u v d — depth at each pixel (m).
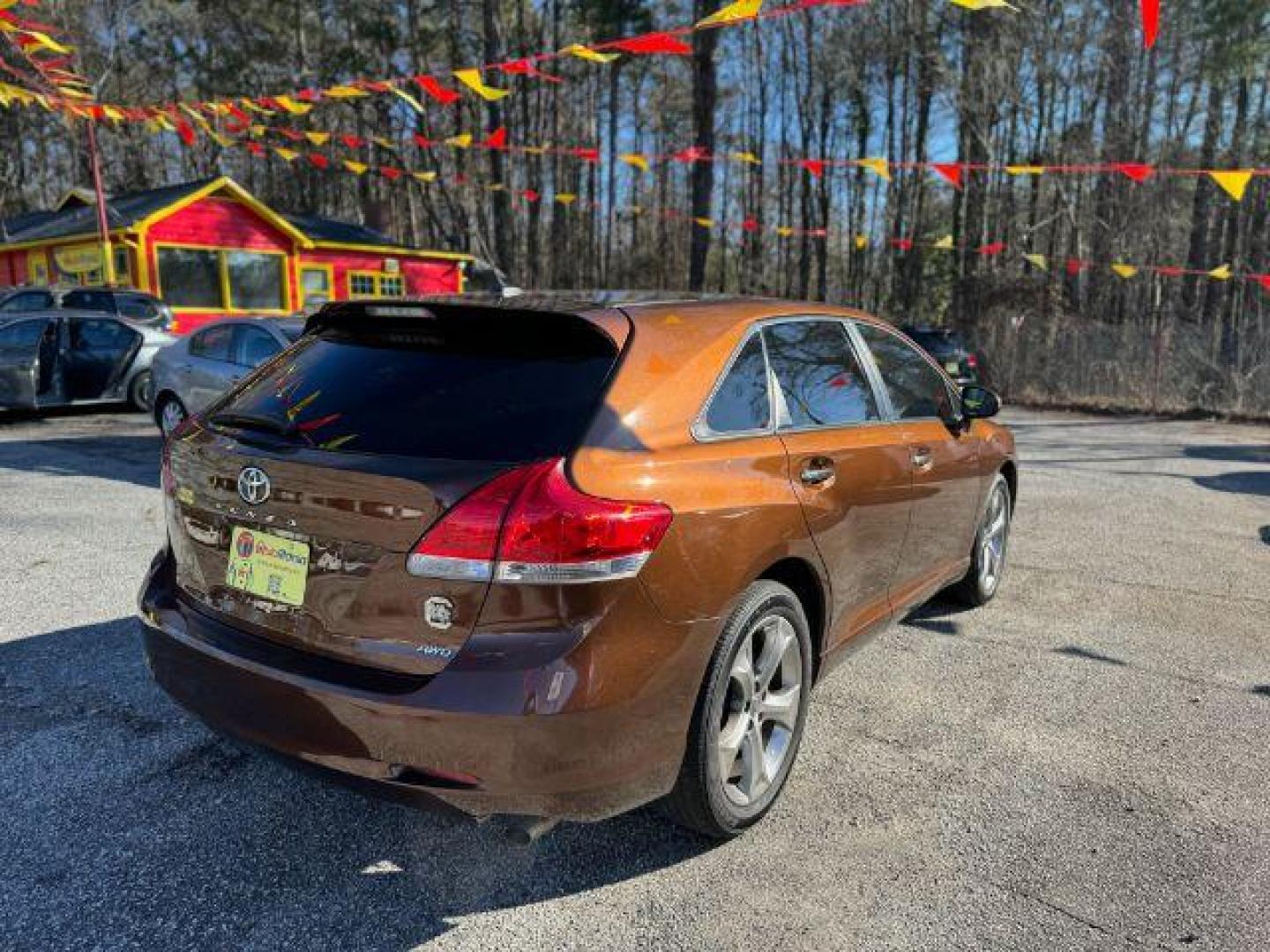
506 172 31.20
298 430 2.57
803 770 3.26
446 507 2.22
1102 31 22.33
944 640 4.55
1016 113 25.70
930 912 2.50
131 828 2.84
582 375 2.54
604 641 2.25
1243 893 2.60
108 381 12.10
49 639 4.30
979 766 3.30
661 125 45.50
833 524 3.12
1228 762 3.34
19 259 22.89
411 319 2.76
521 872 2.67
